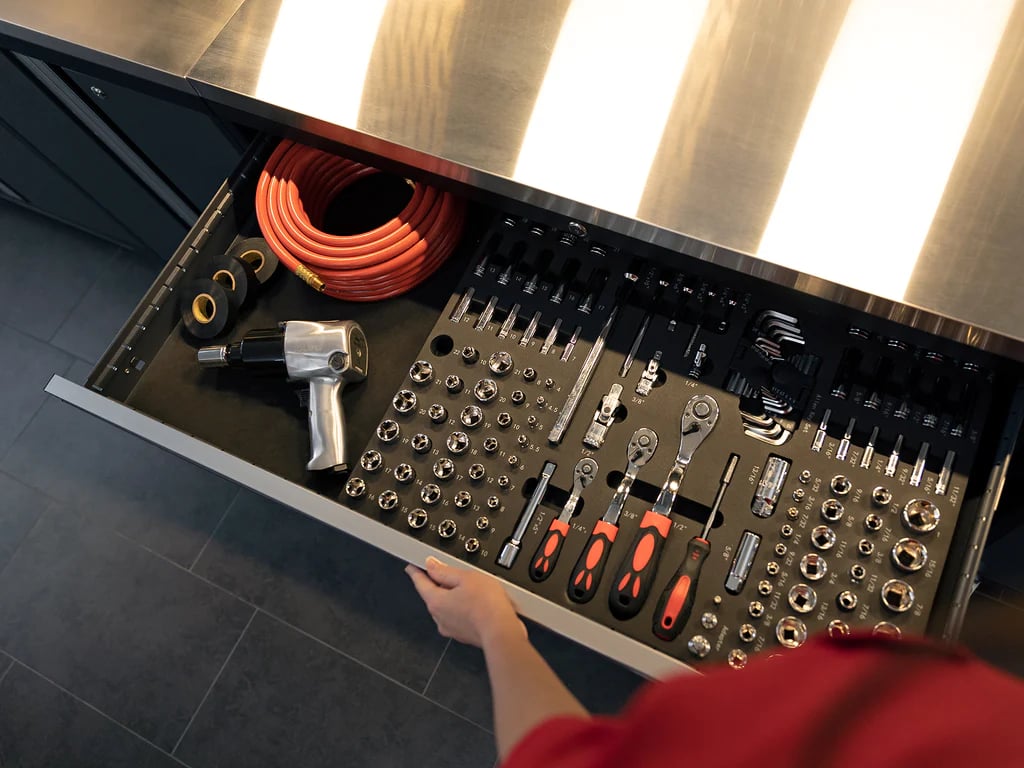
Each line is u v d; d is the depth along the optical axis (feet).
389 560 6.48
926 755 1.04
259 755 6.07
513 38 3.88
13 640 6.44
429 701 6.12
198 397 4.33
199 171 5.28
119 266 7.54
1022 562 4.99
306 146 4.38
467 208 4.60
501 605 3.10
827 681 1.22
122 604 6.49
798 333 3.93
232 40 4.07
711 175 3.55
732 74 3.69
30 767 6.14
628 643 3.16
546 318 4.06
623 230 3.63
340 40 4.01
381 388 4.29
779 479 3.65
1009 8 3.63
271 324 4.45
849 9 3.72
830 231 3.42
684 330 3.97
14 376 7.25
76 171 6.01
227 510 6.69
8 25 4.32
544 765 1.52
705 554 3.56
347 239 4.16
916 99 3.55
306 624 6.36
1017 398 3.59
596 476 3.76
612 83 3.75
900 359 3.82
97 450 6.93
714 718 1.30
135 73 4.23
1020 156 3.44
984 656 5.50
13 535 6.73
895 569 3.49
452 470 3.84
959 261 3.33
